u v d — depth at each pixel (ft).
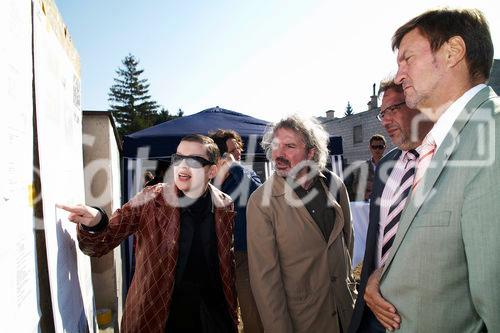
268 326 5.80
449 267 3.34
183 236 5.76
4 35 2.66
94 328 6.10
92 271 10.96
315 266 6.24
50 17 4.04
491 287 2.99
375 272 4.58
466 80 3.74
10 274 2.62
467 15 3.72
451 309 3.38
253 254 6.12
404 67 4.05
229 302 6.06
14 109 2.83
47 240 3.43
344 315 6.37
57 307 3.60
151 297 5.41
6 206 2.60
